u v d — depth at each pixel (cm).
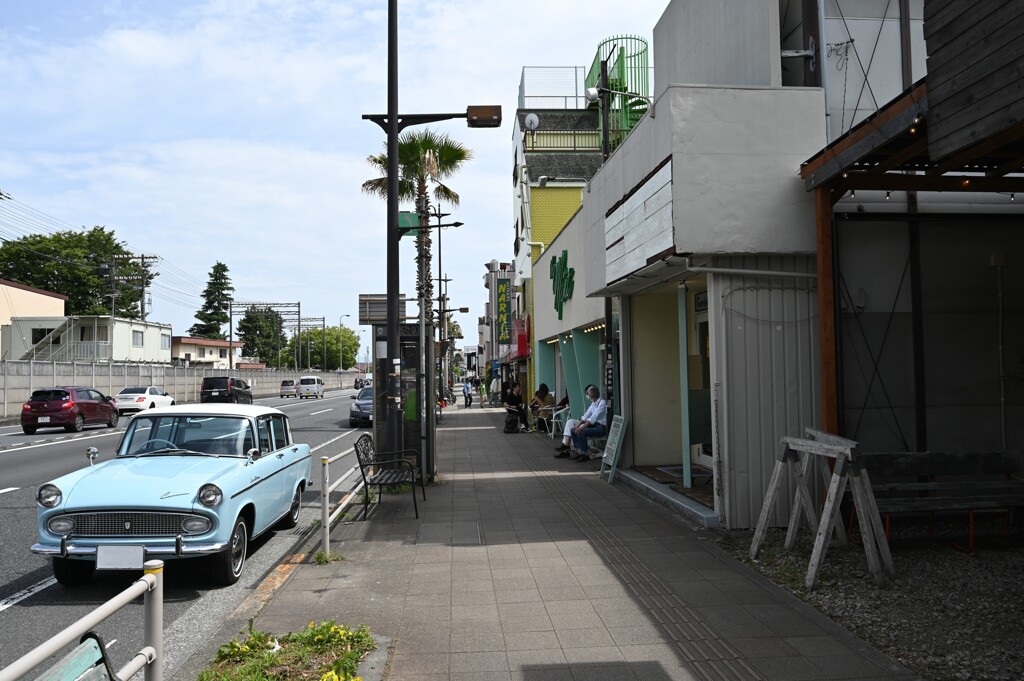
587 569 675
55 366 3672
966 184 760
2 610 617
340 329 16225
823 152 738
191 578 705
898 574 621
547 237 2686
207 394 4022
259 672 443
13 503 1123
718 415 820
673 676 442
